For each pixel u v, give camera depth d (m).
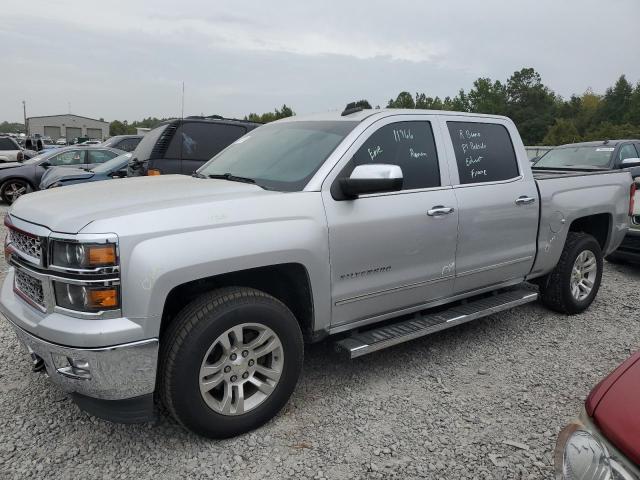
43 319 2.71
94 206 2.85
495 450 2.98
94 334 2.55
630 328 4.89
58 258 2.65
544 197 4.68
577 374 3.94
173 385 2.78
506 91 76.38
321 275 3.26
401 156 3.78
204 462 2.85
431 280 3.91
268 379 3.14
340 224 3.32
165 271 2.65
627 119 71.31
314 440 3.05
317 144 3.63
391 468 2.82
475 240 4.15
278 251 3.02
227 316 2.87
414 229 3.70
